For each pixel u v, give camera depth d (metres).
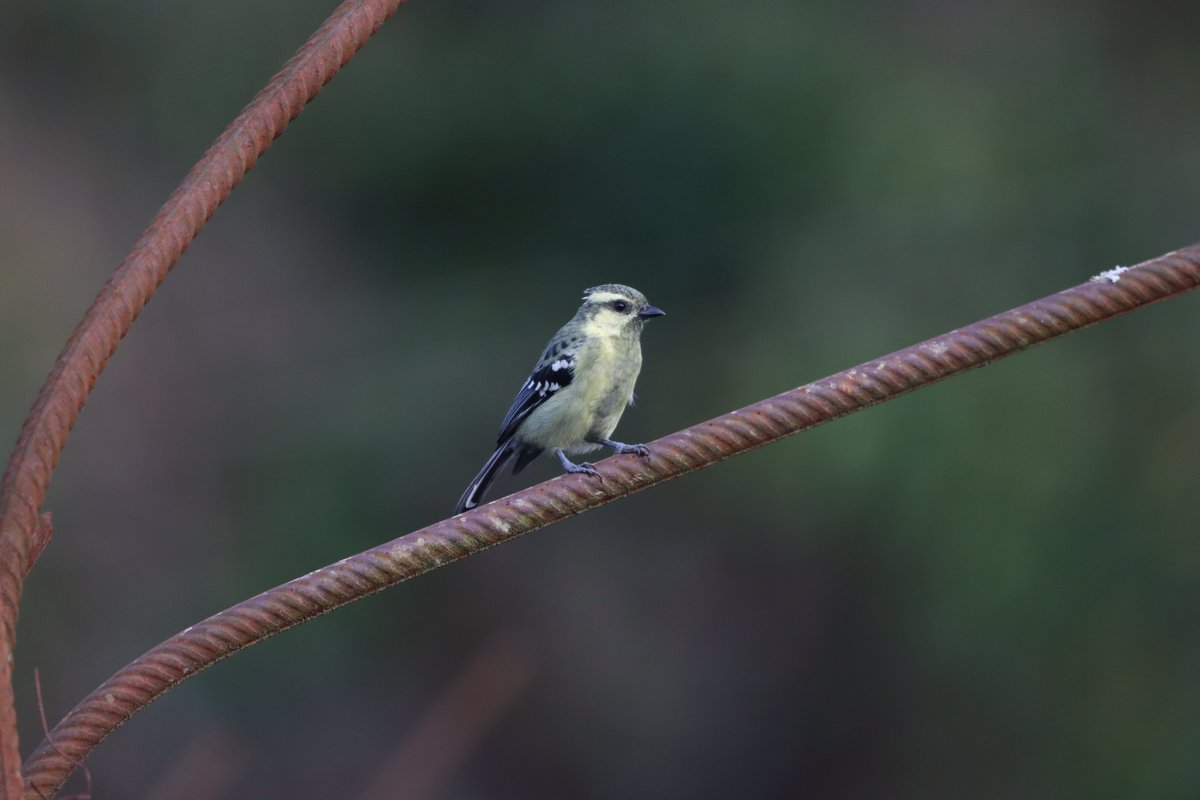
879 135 17.78
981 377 16.28
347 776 16.42
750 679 18.52
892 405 16.30
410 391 18.02
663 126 18.23
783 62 18.08
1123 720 15.31
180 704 15.98
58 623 16.00
